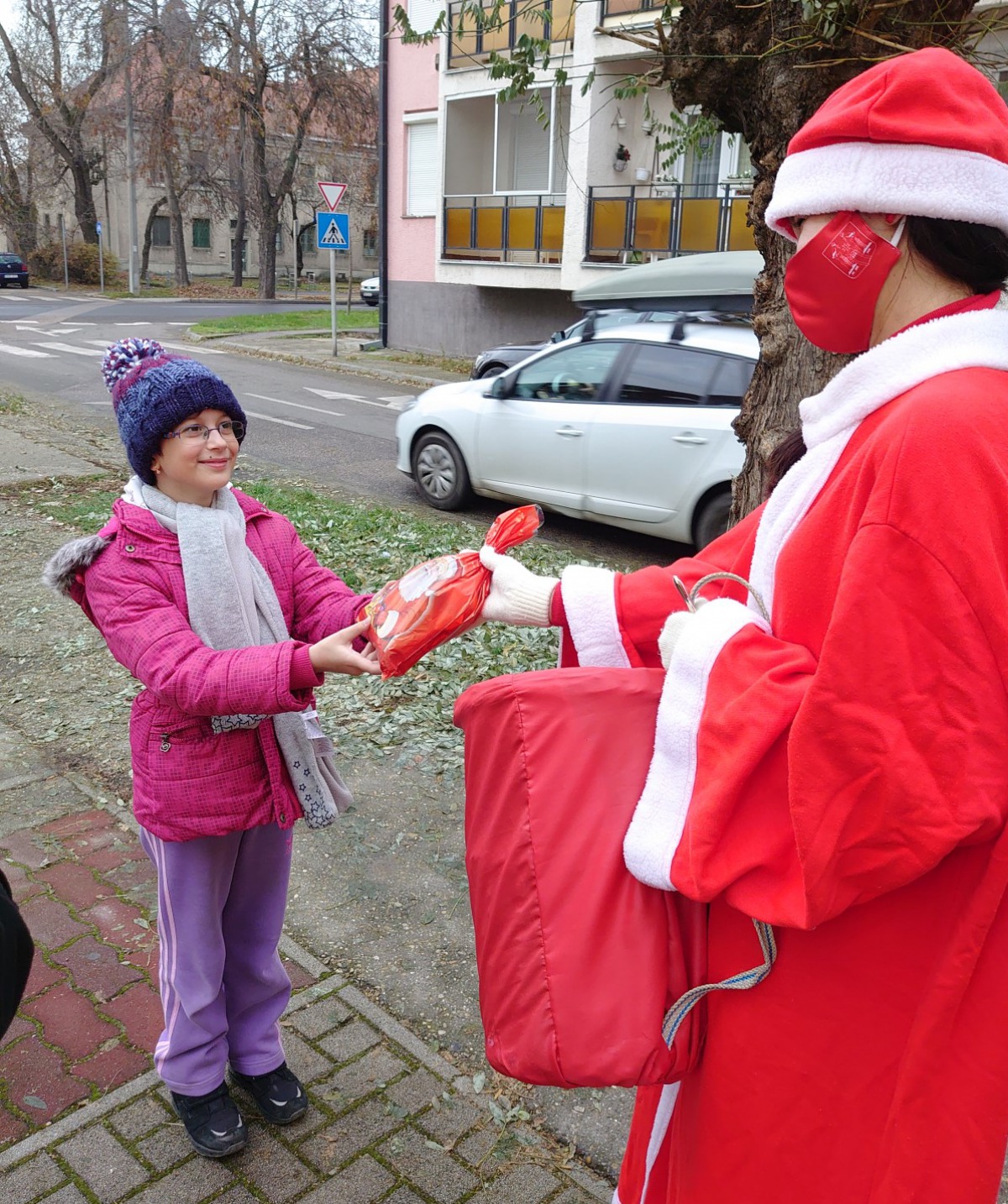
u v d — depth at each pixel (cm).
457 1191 221
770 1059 135
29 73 4200
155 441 196
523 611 172
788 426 354
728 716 129
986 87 125
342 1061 255
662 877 136
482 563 177
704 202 1558
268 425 1245
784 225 140
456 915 316
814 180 129
